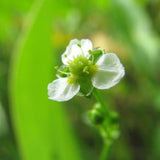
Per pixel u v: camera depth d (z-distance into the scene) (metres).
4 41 0.09
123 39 0.08
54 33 0.09
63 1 0.09
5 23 0.09
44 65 0.05
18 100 0.05
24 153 0.05
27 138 0.05
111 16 0.08
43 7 0.05
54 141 0.05
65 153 0.05
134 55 0.08
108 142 0.05
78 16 0.09
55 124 0.05
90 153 0.07
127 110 0.08
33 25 0.05
